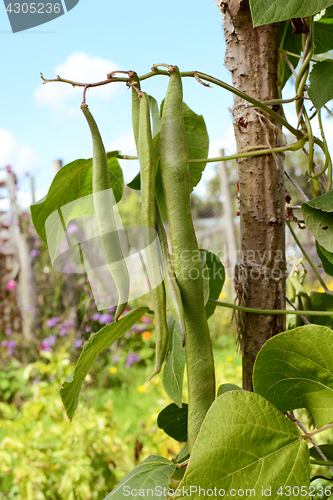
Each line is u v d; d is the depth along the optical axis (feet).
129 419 5.66
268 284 1.48
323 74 1.40
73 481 3.20
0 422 3.92
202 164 1.52
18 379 6.97
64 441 3.59
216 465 1.04
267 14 1.14
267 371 1.20
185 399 4.45
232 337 8.78
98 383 7.08
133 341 8.27
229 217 9.31
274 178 1.47
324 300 1.73
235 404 1.09
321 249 1.34
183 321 1.06
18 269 8.03
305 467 1.08
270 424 1.10
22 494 3.30
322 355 1.16
